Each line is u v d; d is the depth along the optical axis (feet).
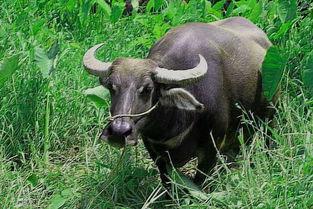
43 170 33.12
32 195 30.83
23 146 34.37
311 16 38.68
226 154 34.32
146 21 42.70
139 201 30.32
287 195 27.14
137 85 26.76
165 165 31.09
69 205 29.86
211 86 29.55
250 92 31.96
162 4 45.09
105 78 28.07
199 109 27.68
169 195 29.73
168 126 28.81
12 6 42.29
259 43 34.40
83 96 36.04
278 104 34.91
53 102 35.37
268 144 33.91
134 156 33.71
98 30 43.24
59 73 36.65
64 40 41.01
